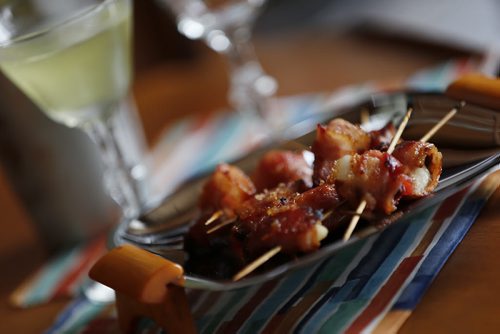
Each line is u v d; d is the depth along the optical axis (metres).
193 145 0.92
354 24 1.12
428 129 0.61
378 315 0.53
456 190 0.55
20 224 0.86
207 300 0.62
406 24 1.02
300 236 0.54
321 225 0.55
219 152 0.88
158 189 0.84
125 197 0.77
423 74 0.87
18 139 0.77
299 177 0.62
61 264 0.77
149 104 1.10
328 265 0.59
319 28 1.18
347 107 0.69
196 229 0.60
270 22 1.57
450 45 0.92
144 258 0.56
